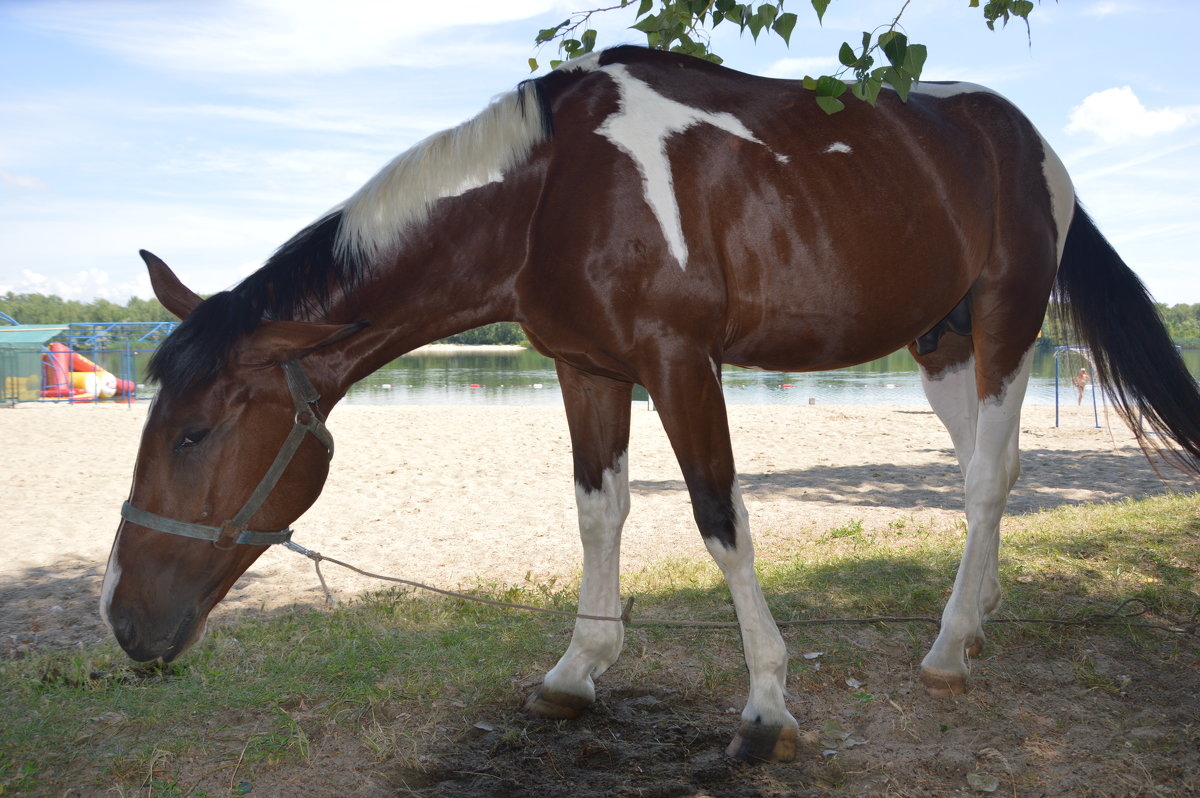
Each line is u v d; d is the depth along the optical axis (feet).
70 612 14.07
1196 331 93.56
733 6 9.44
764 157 8.13
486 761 8.15
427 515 22.80
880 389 81.87
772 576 13.83
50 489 27.02
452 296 8.13
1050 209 9.82
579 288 7.68
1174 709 8.73
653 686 9.71
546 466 31.71
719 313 7.90
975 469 9.61
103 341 77.10
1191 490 24.64
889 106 9.02
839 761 7.99
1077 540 14.98
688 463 7.95
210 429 7.11
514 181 7.99
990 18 10.46
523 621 11.85
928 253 8.77
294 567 17.17
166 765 7.97
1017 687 9.41
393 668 10.08
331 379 7.89
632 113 8.07
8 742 8.23
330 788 7.70
